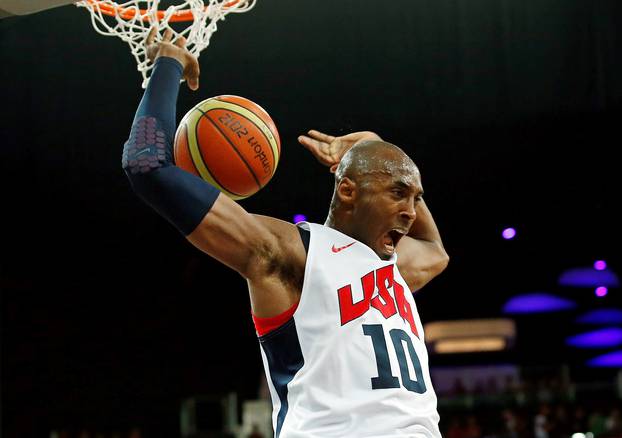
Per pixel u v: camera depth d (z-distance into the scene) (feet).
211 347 38.83
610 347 42.37
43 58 26.16
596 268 38.68
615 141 28.63
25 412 35.76
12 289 35.47
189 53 7.18
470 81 27.32
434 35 26.78
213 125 7.06
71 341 36.70
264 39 26.32
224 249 6.14
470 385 38.22
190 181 6.13
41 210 31.22
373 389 6.03
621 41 26.16
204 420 35.04
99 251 34.71
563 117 27.99
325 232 6.51
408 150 28.96
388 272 6.55
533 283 41.78
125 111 26.99
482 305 42.83
